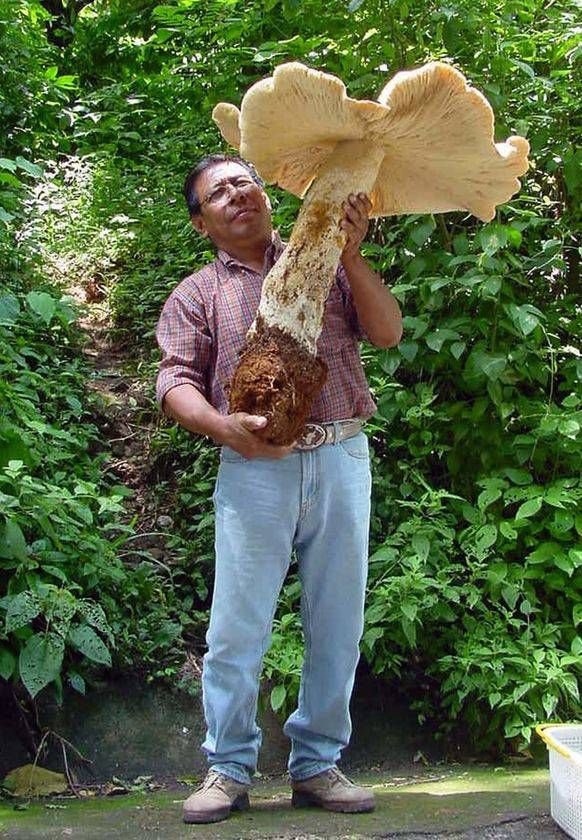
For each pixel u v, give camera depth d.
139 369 5.11
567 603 3.57
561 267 3.93
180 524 4.20
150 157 7.08
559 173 4.16
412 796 2.79
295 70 1.91
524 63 3.99
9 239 5.14
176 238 5.86
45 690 3.09
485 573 3.43
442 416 3.78
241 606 2.43
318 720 2.58
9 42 6.70
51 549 3.25
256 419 2.12
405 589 3.29
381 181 2.51
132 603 3.57
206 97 5.64
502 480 3.66
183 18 5.44
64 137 7.09
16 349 4.54
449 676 3.36
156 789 2.98
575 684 3.21
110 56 8.59
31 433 3.70
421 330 3.71
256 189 2.54
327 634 2.53
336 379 2.48
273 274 2.18
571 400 3.66
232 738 2.52
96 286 5.88
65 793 2.88
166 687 3.27
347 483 2.47
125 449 4.61
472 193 2.48
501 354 3.69
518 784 2.95
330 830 2.39
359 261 2.39
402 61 4.05
